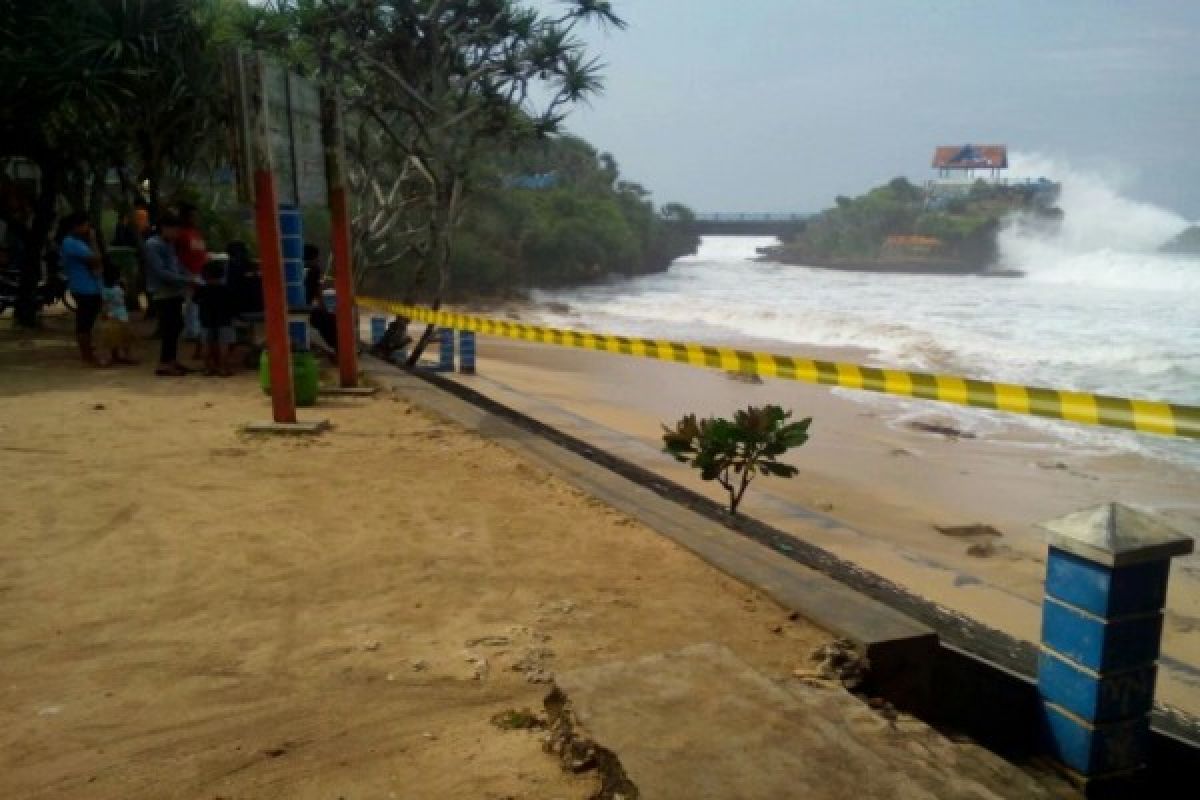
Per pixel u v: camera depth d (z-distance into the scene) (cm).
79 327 1054
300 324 1053
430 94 1420
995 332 2902
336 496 602
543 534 538
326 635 397
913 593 626
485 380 1709
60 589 440
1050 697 360
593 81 1459
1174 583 776
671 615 425
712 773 268
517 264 5225
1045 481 1109
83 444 715
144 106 1334
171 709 333
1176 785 386
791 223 12350
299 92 821
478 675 362
